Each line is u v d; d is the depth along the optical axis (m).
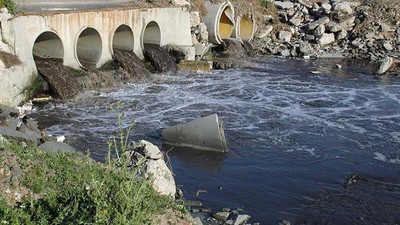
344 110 22.27
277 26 38.31
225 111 21.34
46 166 10.47
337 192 13.88
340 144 17.78
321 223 12.04
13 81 19.28
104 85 23.62
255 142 17.64
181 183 14.01
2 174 9.56
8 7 20.36
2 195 8.91
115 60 25.36
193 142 16.77
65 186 9.59
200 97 23.45
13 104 19.27
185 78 27.09
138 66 25.67
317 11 38.94
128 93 23.28
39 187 9.37
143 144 12.05
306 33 37.81
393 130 19.55
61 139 16.33
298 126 19.69
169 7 29.25
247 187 14.00
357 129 19.56
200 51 31.25
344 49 35.94
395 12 39.09
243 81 27.17
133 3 29.50
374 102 23.78
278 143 17.64
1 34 19.45
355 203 13.21
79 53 25.39
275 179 14.60
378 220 12.31
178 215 9.90
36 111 19.72
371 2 40.28
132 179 7.93
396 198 13.59
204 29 33.03
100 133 17.77
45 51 23.11
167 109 21.22
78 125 18.52
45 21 21.50
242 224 11.71
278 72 29.94
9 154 10.56
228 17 34.78
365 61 34.00
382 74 30.23
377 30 37.28
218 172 14.96
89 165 10.65
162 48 28.66
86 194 8.12
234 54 33.56
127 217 7.18
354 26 37.78
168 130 17.00
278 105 22.70
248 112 21.36
